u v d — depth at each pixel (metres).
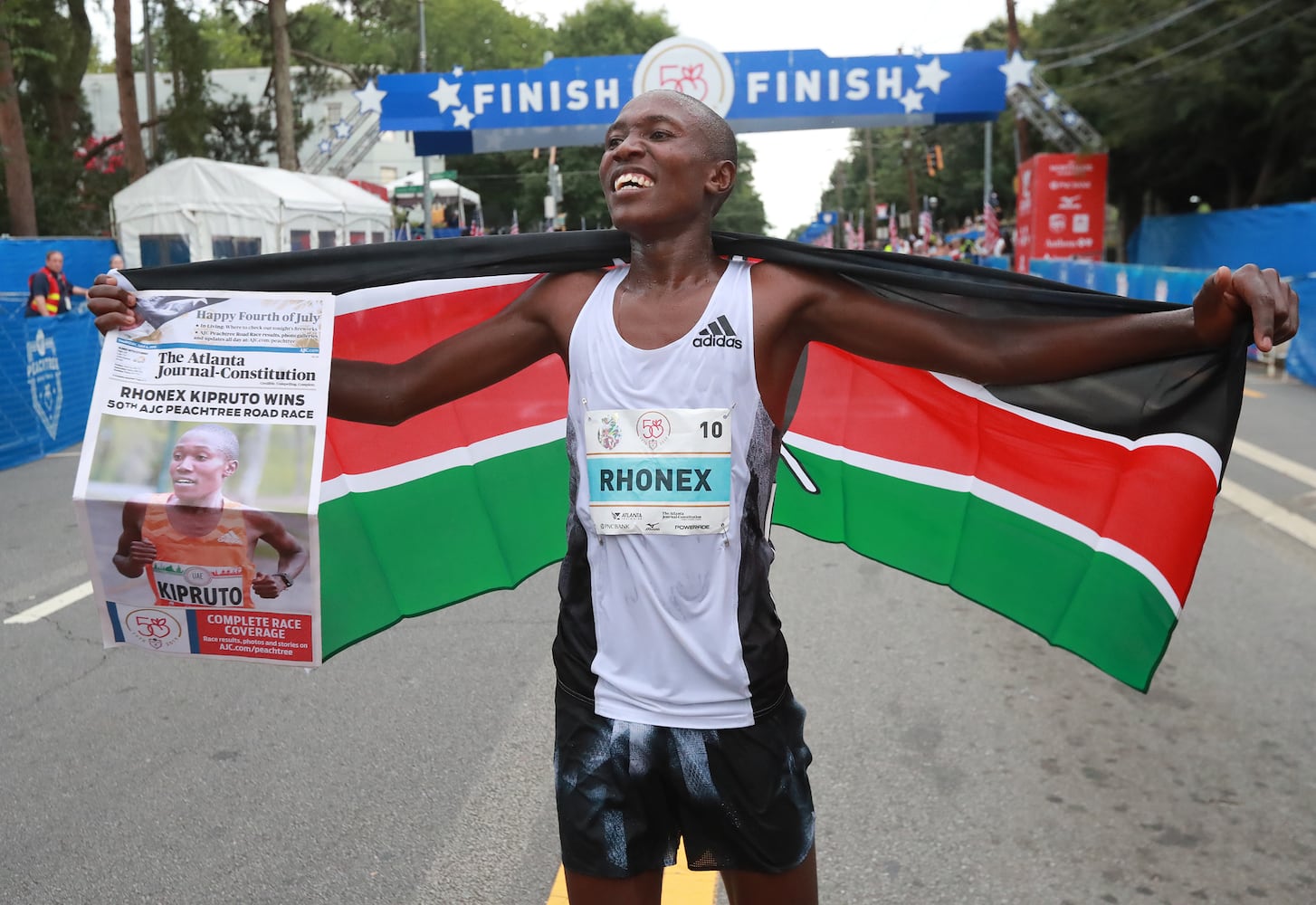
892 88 15.27
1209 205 34.44
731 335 2.04
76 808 3.74
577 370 2.12
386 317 2.70
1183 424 2.46
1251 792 3.78
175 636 2.42
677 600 2.05
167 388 2.35
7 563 7.07
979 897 3.14
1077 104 29.64
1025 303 2.22
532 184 61.56
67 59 24.61
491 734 4.30
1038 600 2.79
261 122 34.84
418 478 2.83
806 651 5.27
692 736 2.07
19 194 19.83
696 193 2.03
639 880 2.15
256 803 3.76
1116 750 4.12
